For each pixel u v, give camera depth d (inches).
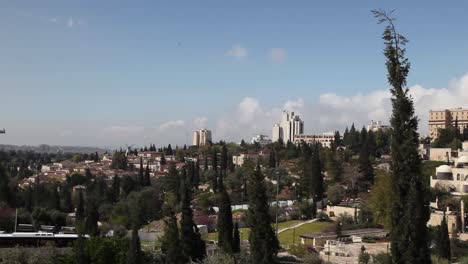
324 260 3523.6
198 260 2591.0
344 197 6584.6
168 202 6692.9
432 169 6633.9
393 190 1417.3
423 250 1362.0
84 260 2797.7
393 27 1427.2
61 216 5802.2
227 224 2970.0
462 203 4813.0
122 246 2891.2
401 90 1418.6
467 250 3747.5
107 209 6865.2
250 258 2305.6
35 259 3014.3
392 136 1428.4
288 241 4503.0
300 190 6909.5
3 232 4372.5
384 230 4709.6
